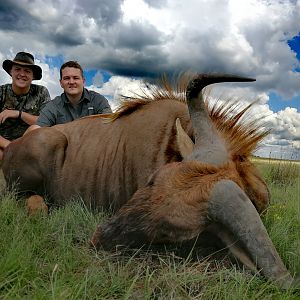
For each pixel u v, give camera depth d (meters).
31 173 1.84
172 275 1.00
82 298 0.94
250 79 1.05
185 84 1.57
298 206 2.00
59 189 1.81
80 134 1.82
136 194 1.09
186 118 1.38
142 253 1.07
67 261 1.15
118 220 1.07
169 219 1.00
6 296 0.88
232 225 0.96
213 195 0.99
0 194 1.90
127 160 1.54
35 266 1.07
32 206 1.71
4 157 1.98
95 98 2.47
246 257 0.98
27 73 2.76
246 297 0.94
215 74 1.08
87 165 1.71
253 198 1.13
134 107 1.64
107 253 1.07
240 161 1.17
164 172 1.09
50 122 2.37
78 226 1.45
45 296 0.89
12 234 1.27
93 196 1.70
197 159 1.09
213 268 1.05
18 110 2.79
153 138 1.44
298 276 1.05
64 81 2.35
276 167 3.32
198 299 0.95
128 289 0.96
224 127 1.24
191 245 1.05
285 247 1.29
